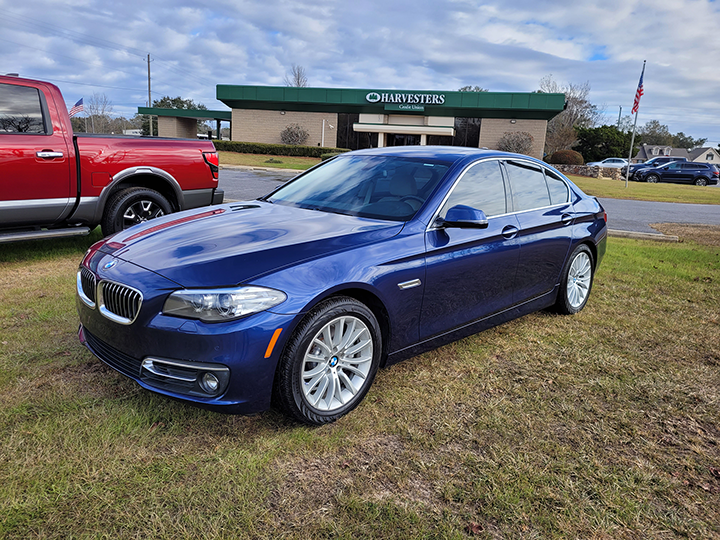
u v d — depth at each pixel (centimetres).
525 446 267
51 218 554
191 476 230
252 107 3900
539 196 427
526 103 3547
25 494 213
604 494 232
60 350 351
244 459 244
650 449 271
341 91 3747
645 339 427
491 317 380
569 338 422
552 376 351
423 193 341
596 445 272
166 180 636
